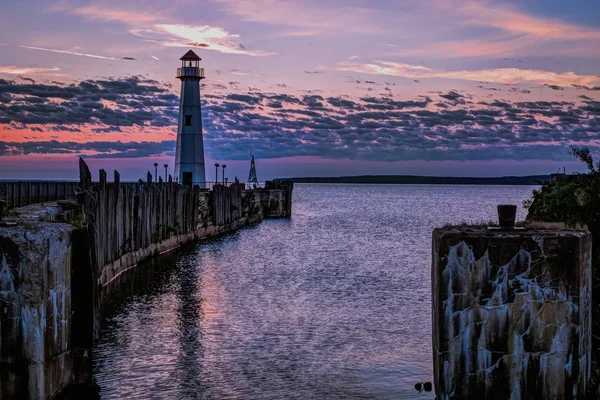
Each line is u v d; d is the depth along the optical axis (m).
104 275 30.02
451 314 9.36
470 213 112.56
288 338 20.75
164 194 46.16
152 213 43.19
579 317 9.23
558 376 9.25
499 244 9.21
